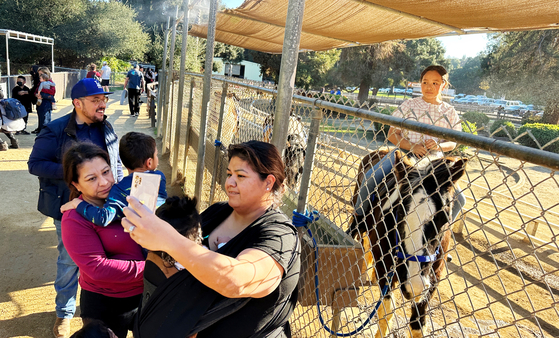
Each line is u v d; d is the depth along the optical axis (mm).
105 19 33250
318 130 2199
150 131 12602
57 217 2777
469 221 6652
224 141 4910
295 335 2756
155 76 24469
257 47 10797
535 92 20328
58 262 2926
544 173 10750
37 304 3461
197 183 4754
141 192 1228
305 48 9773
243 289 1156
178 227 1399
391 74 29562
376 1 4375
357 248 2152
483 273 4805
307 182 2244
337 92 27391
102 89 2775
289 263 1363
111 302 2129
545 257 5316
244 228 1490
